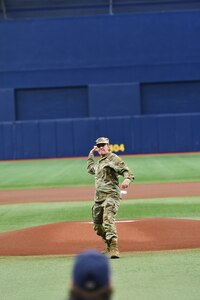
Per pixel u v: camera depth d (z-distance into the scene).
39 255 35.31
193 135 166.62
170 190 75.31
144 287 25.95
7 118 180.50
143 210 56.81
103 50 179.75
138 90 178.88
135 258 33.28
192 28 178.50
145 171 105.81
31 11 198.88
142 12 190.62
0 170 125.44
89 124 168.88
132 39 179.38
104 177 33.38
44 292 25.69
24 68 180.62
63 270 30.77
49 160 159.50
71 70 180.50
